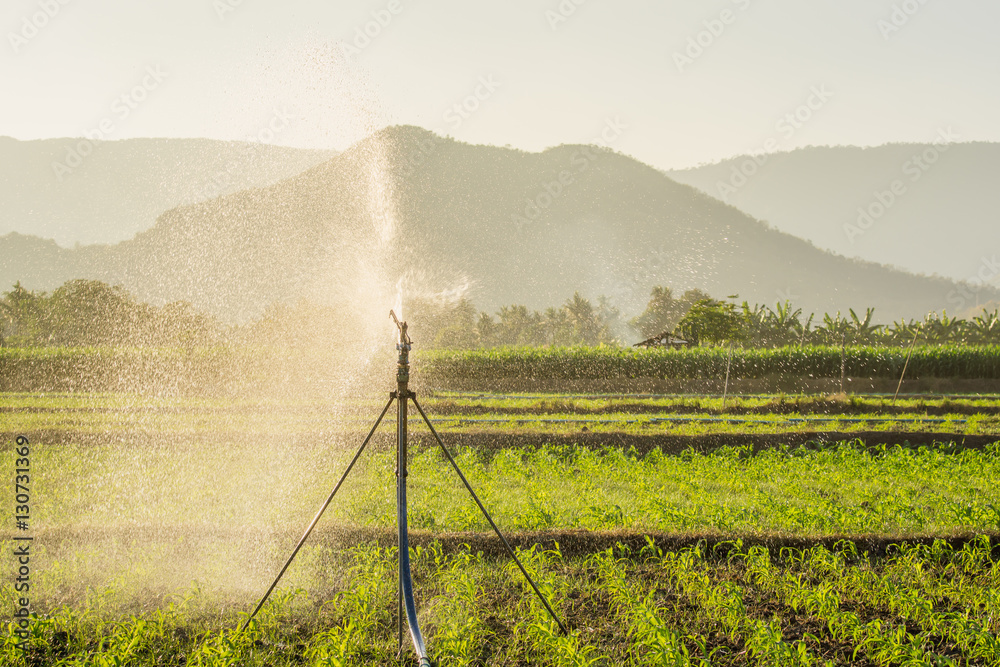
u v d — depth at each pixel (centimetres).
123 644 538
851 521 874
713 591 652
